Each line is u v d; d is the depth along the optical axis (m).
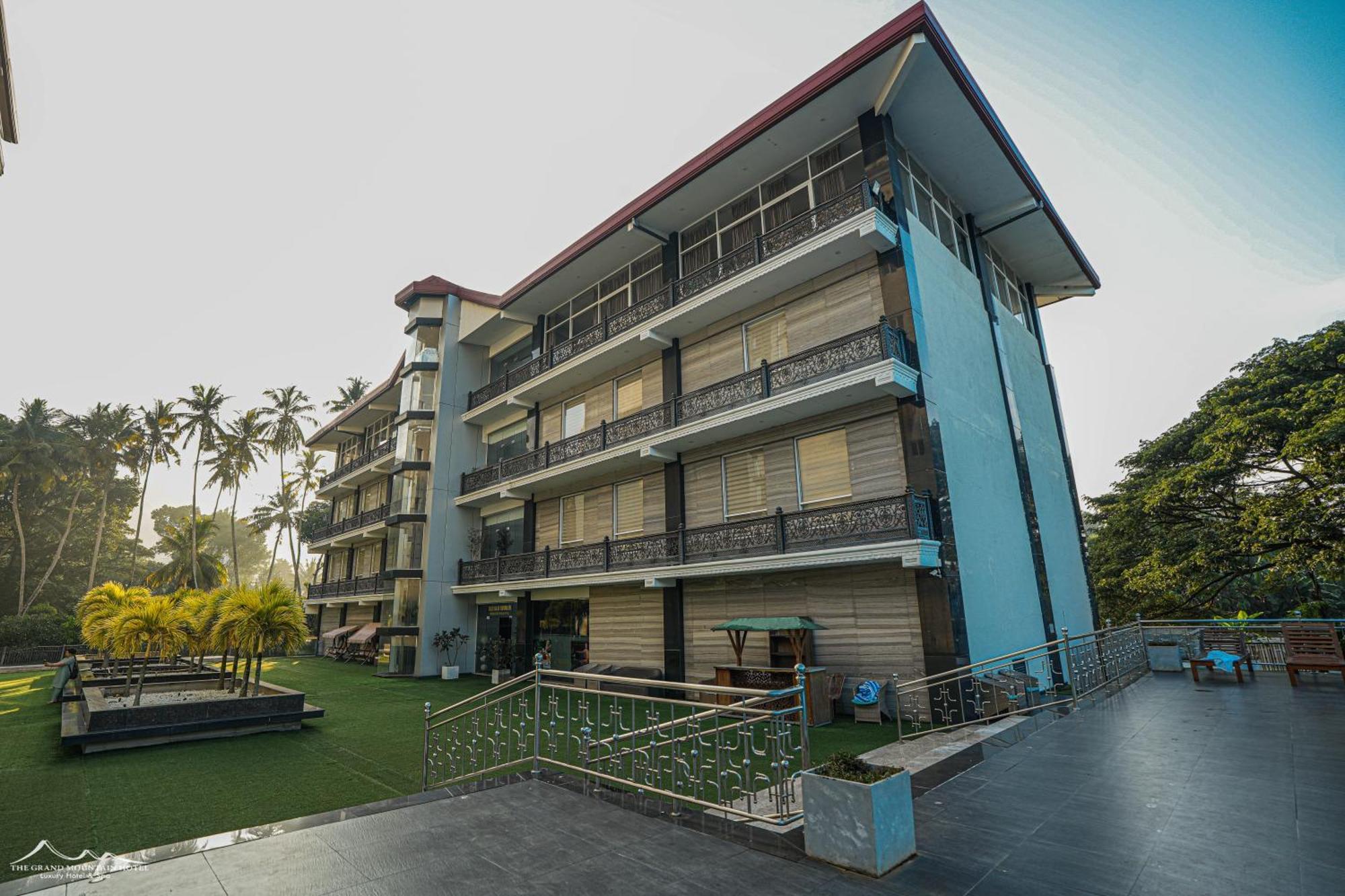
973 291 16.14
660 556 15.54
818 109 13.50
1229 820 5.00
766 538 13.14
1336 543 15.64
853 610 12.52
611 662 17.59
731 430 14.73
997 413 15.59
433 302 26.23
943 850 4.66
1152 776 6.31
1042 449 18.58
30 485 43.53
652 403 17.89
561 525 20.50
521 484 20.56
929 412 12.05
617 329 18.42
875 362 11.82
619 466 17.84
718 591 14.98
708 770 7.79
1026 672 13.31
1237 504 18.61
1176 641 14.96
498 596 22.25
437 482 24.08
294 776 8.49
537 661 7.66
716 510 15.44
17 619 34.88
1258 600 22.78
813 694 11.14
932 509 11.46
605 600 18.17
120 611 15.02
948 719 9.80
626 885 4.20
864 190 12.52
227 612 13.57
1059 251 19.39
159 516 79.69
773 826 5.34
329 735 11.24
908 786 4.69
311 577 51.06
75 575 48.47
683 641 15.44
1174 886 3.95
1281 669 13.65
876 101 13.25
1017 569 14.24
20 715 13.70
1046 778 6.45
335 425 35.69
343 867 4.50
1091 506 24.61
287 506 53.41
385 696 16.86
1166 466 21.72
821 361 12.84
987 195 16.66
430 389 25.41
